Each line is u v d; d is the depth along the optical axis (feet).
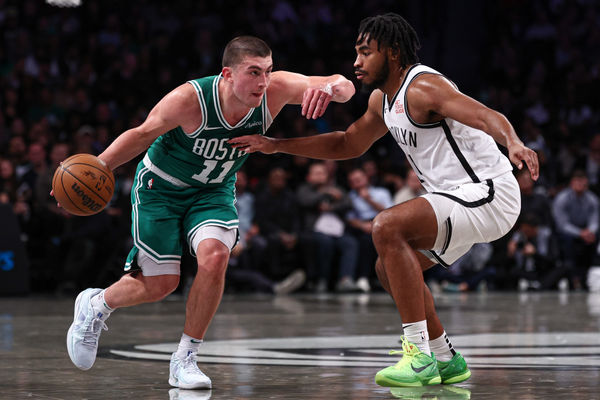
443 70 52.31
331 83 12.00
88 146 36.96
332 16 54.39
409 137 11.87
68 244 34.47
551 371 12.52
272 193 37.55
